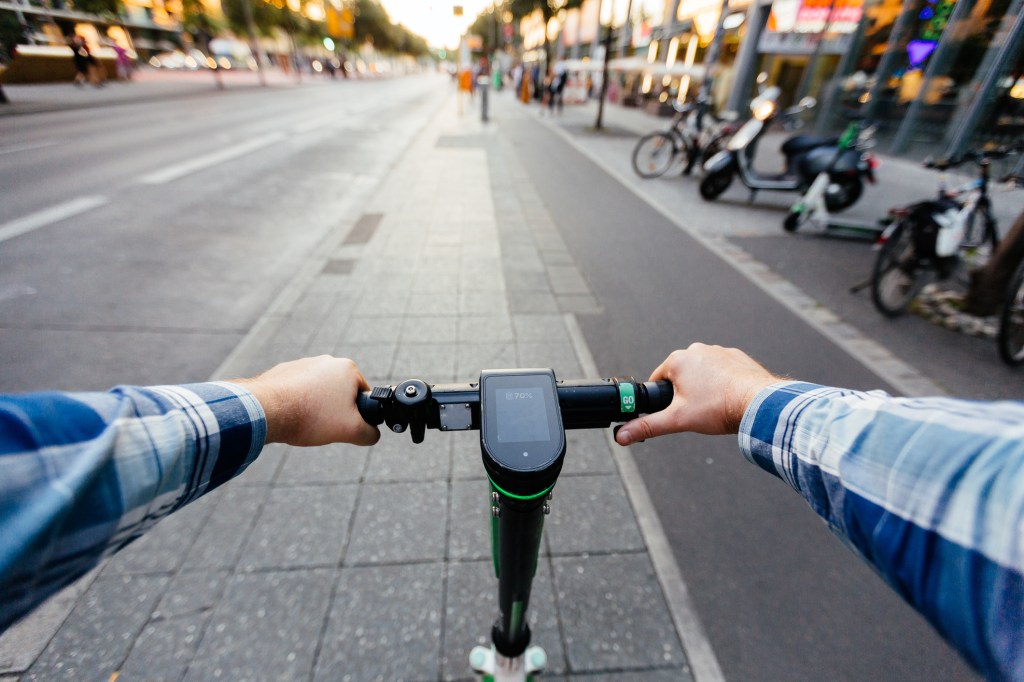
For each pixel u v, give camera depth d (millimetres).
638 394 771
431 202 6473
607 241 5262
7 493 317
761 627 1688
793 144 6660
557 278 4289
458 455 2287
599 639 1607
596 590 1752
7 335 3248
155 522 444
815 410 527
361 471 2189
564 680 1504
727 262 4781
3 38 16297
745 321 3709
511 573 949
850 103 9617
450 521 1980
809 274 4594
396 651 1554
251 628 1602
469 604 1686
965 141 7254
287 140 10844
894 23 8508
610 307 3820
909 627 1711
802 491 508
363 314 3568
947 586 320
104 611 1635
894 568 370
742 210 6602
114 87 20859
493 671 1405
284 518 1971
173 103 17297
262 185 7105
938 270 3719
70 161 8008
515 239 5219
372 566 1800
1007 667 265
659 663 1557
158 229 5238
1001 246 3646
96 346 3176
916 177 7551
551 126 14344
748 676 1551
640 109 20062
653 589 1764
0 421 336
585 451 2350
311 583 1738
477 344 3238
